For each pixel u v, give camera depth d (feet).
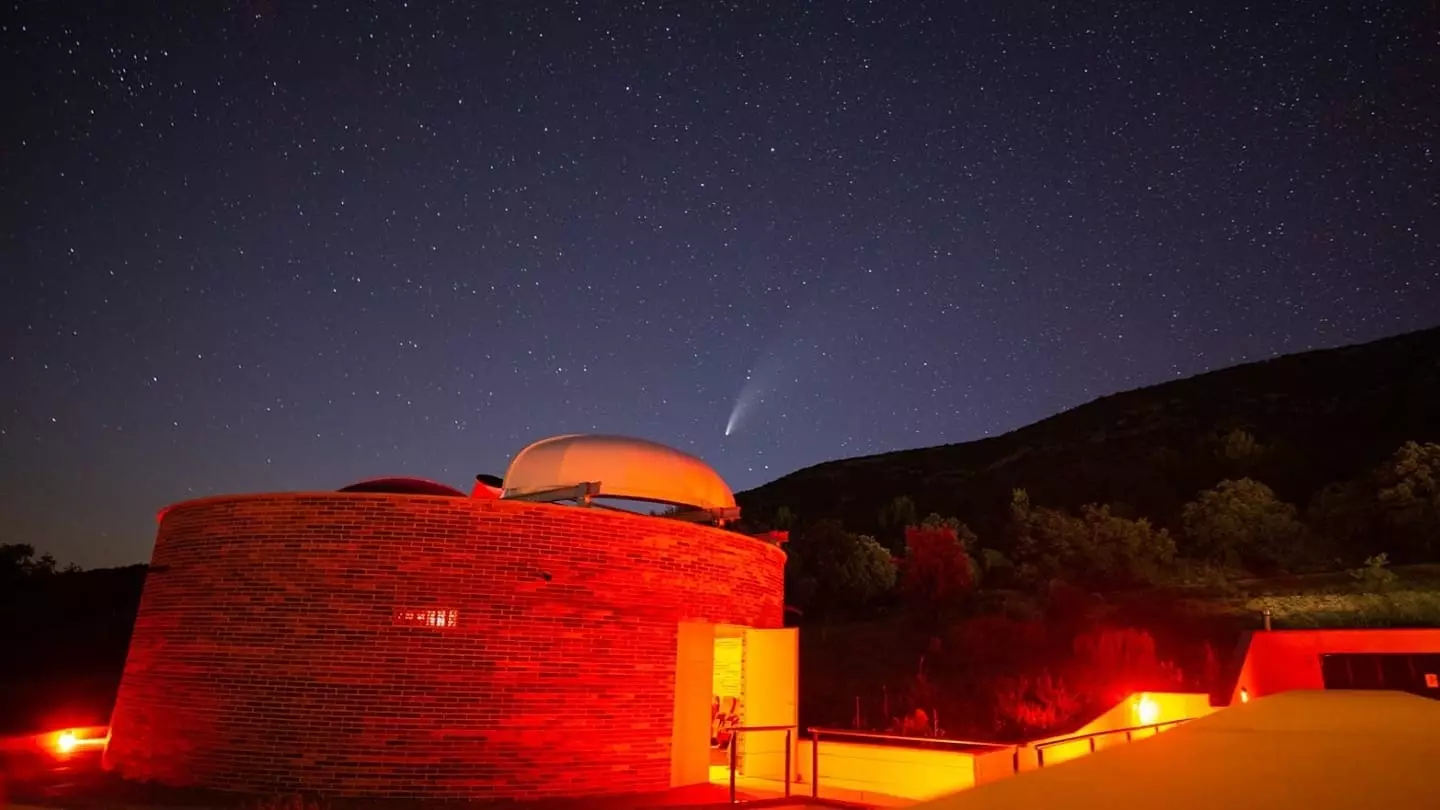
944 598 128.77
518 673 41.29
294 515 42.34
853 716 86.89
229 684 40.91
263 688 40.42
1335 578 120.57
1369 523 140.56
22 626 123.44
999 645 104.99
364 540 41.57
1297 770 9.40
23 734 60.44
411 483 55.31
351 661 40.22
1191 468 223.51
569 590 43.16
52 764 48.32
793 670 52.95
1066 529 149.59
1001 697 83.56
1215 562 139.23
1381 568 116.47
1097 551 140.26
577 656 42.68
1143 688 81.30
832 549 153.69
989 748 53.72
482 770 39.81
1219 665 85.66
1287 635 69.72
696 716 46.24
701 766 45.98
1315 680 68.18
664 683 45.14
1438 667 64.75
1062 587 119.34
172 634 43.50
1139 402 329.52
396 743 39.45
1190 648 95.96
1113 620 108.88
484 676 40.78
